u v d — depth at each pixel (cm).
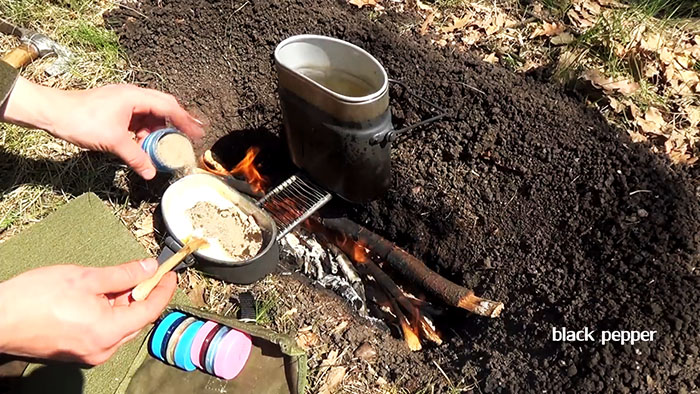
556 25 94
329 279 75
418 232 79
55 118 58
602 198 70
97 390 64
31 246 74
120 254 73
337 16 90
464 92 81
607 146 74
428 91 81
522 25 95
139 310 46
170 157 70
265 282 73
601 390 59
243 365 64
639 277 63
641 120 80
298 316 71
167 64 92
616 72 86
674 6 99
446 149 79
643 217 68
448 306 75
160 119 72
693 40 92
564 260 68
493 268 73
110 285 45
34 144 81
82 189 80
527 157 75
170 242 68
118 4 97
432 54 85
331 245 80
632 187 70
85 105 59
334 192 75
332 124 65
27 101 57
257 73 89
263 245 71
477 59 85
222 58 92
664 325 60
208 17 93
